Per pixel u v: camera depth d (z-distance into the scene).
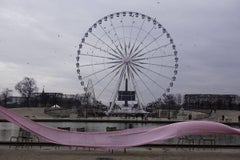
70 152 35.72
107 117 131.38
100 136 35.88
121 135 35.62
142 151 37.06
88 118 123.25
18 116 37.00
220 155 34.94
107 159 31.72
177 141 47.81
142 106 119.69
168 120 118.06
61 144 35.41
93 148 38.41
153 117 145.75
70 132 36.38
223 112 186.25
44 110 159.00
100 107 148.00
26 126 36.28
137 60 112.56
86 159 31.88
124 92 138.38
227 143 48.66
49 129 36.56
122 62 112.44
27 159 31.31
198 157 33.66
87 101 168.38
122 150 37.75
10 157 32.03
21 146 39.50
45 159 31.58
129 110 136.12
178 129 34.31
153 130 35.59
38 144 40.00
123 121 105.31
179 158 32.97
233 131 34.38
